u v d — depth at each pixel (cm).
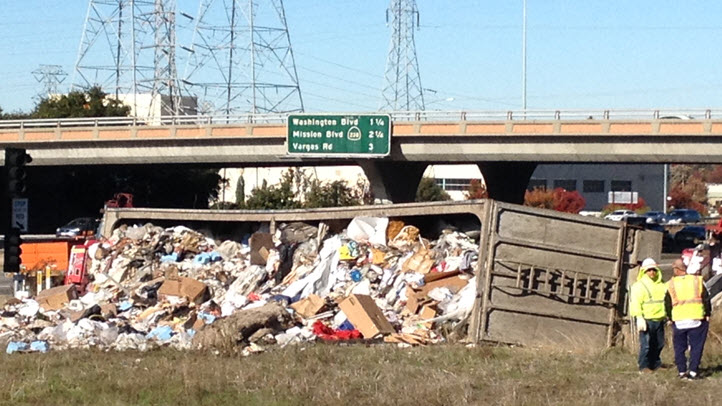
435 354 1753
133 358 1711
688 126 5169
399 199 6544
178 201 8456
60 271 3441
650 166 11262
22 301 2453
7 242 2695
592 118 5447
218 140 6297
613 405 1252
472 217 2372
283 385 1395
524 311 1933
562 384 1420
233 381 1445
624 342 1938
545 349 1853
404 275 2198
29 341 1984
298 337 1905
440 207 2114
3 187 7375
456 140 5856
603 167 11275
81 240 3762
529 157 5678
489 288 1933
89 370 1570
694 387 1416
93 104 8744
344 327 2002
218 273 2500
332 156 6028
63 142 6581
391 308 2125
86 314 2159
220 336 1831
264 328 1934
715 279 2462
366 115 5972
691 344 1485
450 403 1287
